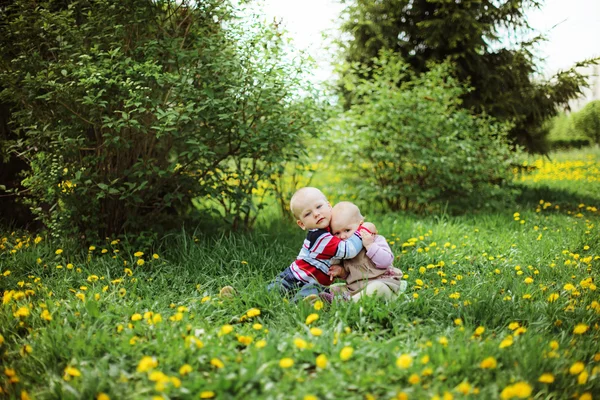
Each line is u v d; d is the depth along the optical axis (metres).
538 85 9.23
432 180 7.30
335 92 7.78
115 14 4.48
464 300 3.16
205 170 4.80
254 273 3.93
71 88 4.19
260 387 2.05
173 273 3.95
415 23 9.23
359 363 2.26
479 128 7.57
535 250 4.72
